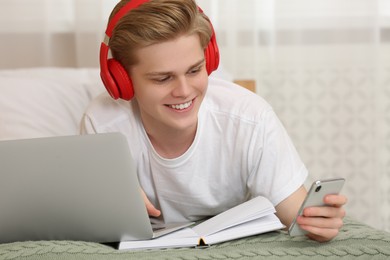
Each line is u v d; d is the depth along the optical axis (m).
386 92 2.75
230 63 2.61
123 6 1.38
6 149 1.18
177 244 1.29
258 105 1.58
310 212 1.26
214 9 2.60
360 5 2.63
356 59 2.67
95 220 1.31
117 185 1.23
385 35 2.71
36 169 1.21
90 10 2.59
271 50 2.67
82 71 2.36
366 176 2.73
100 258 1.20
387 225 2.81
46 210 1.28
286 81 2.70
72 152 1.19
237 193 1.65
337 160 2.74
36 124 2.05
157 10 1.31
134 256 1.22
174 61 1.33
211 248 1.27
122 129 1.61
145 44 1.32
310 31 2.66
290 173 1.51
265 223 1.33
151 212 1.45
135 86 1.42
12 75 2.29
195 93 1.40
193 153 1.56
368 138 2.71
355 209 2.75
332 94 2.70
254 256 1.21
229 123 1.57
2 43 2.62
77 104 2.16
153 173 1.60
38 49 2.63
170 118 1.41
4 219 1.29
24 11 2.61
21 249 1.20
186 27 1.32
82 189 1.24
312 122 2.72
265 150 1.52
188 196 1.61
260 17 2.66
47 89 2.15
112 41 1.39
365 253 1.25
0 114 2.04
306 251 1.24
